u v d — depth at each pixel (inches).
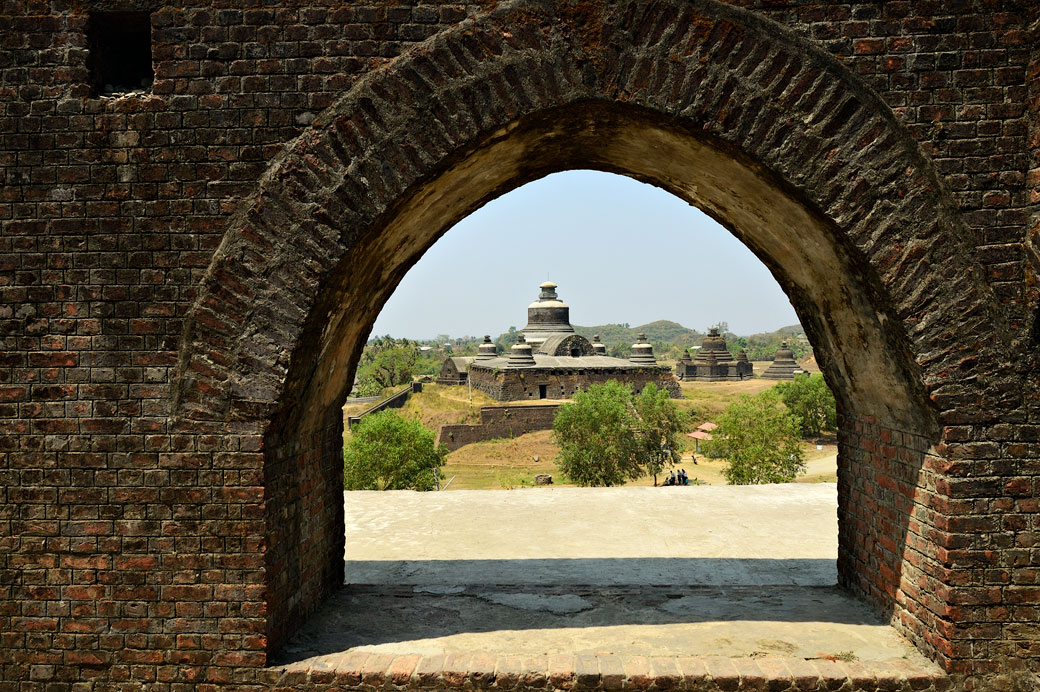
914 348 160.9
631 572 248.8
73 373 165.9
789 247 197.3
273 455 169.8
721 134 164.4
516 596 214.5
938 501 161.9
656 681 161.9
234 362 164.7
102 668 165.2
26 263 166.4
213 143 165.8
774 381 3627.0
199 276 165.9
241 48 165.8
